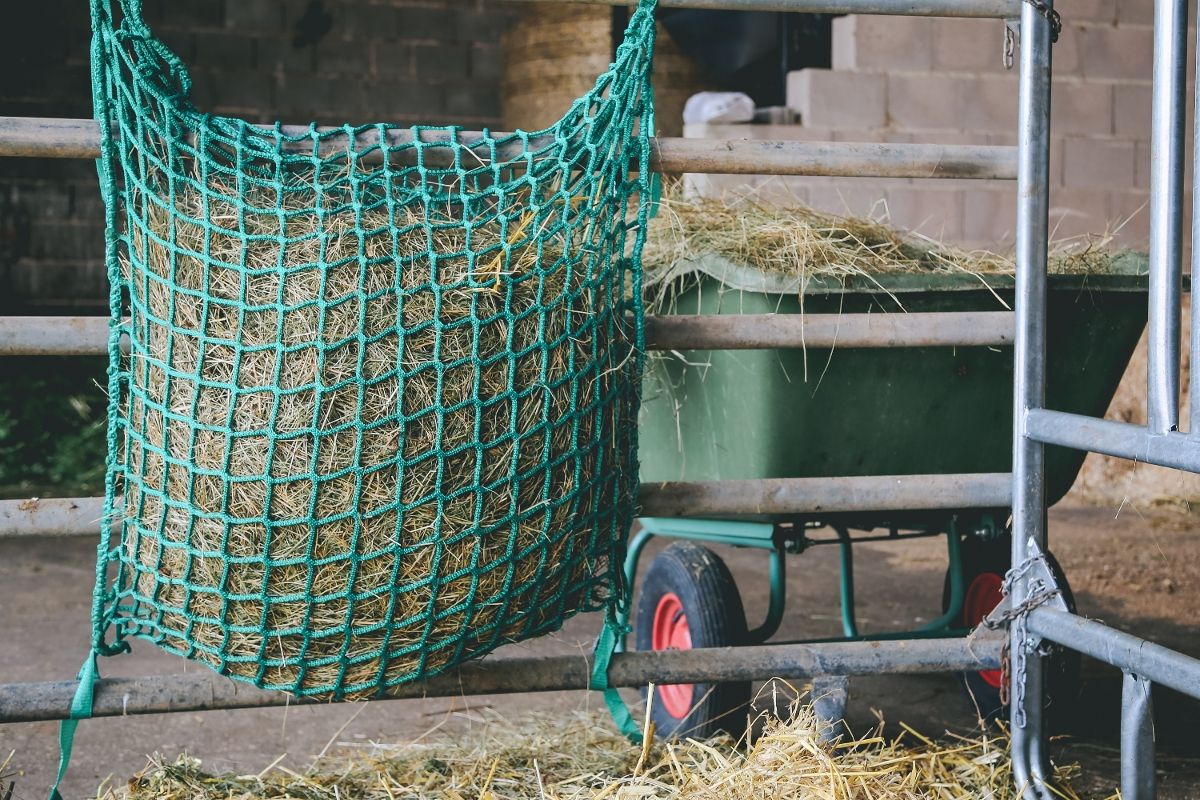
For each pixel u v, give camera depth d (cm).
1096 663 359
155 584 205
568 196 209
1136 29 648
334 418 192
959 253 297
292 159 199
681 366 288
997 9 243
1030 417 232
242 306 192
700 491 237
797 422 259
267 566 195
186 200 203
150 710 216
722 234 277
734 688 264
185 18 835
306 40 855
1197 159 198
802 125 615
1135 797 209
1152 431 202
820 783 225
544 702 321
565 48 820
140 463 203
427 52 873
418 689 225
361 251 194
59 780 218
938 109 626
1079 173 650
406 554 197
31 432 722
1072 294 263
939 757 247
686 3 229
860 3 238
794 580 477
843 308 253
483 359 197
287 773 262
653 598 297
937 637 280
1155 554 500
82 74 826
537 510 204
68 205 826
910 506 246
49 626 410
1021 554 235
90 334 215
